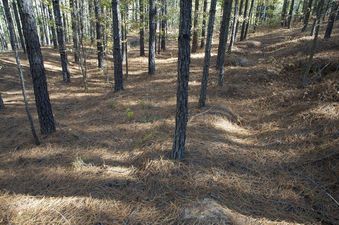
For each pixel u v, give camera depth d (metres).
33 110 11.45
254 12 31.08
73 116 10.13
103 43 19.08
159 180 4.82
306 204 4.42
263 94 10.95
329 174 5.15
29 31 6.83
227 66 15.90
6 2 8.59
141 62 22.72
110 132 7.84
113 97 12.06
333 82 8.96
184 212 3.87
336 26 20.83
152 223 3.84
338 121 6.70
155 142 6.23
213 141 6.48
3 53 24.70
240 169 5.38
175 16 29.77
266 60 15.38
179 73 4.84
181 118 5.07
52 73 19.92
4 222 4.06
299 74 11.85
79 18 15.04
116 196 4.56
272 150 6.38
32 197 4.73
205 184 4.69
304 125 7.27
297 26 29.06
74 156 6.29
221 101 10.45
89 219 4.02
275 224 3.83
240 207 4.22
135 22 19.05
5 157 6.66
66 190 4.89
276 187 4.89
